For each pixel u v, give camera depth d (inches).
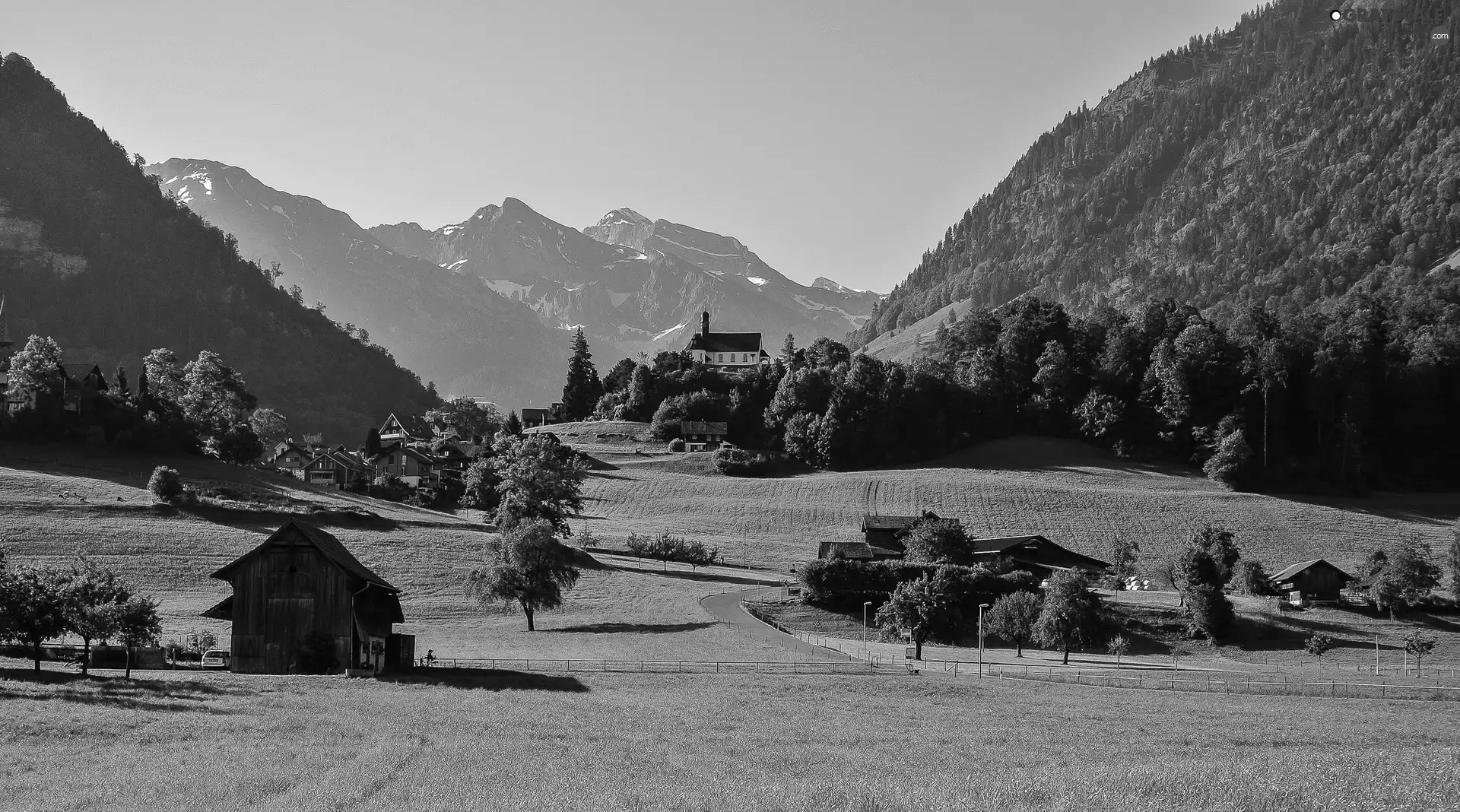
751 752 2060.8
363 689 2770.7
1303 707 3225.9
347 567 3201.3
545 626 4461.1
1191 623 4923.7
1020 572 5329.7
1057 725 2657.5
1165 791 1451.8
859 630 4918.8
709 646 4099.4
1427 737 2652.6
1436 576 5364.2
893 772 1844.2
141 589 4554.6
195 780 1630.2
